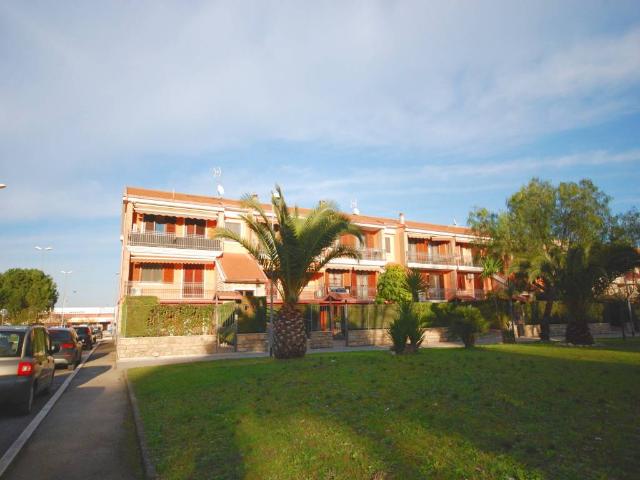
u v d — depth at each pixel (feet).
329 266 128.67
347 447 17.87
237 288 104.99
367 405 24.76
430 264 147.64
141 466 19.72
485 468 15.03
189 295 108.88
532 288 112.98
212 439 20.85
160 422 25.46
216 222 115.44
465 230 159.74
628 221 102.22
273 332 59.26
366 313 97.40
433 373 35.01
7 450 21.77
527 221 102.37
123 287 101.50
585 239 98.32
